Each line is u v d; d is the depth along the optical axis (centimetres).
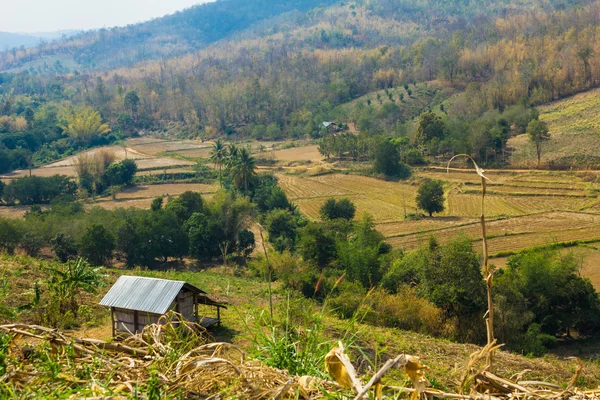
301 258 3597
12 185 7325
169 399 271
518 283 2817
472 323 2298
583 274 4091
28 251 4353
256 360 329
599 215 5888
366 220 4059
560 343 2758
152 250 4503
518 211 6250
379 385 230
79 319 1387
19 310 1127
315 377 281
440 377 1061
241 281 2917
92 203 7338
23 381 283
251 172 6650
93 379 270
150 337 375
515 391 272
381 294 2258
